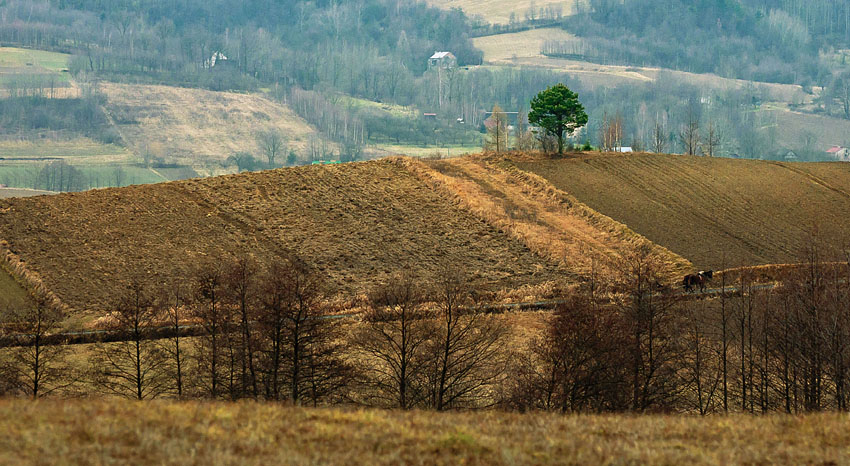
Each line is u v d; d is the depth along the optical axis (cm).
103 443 3322
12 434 3316
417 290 11194
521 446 3684
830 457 3716
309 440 3650
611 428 4231
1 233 12450
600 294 10425
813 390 7838
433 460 3453
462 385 8025
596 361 7575
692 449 3775
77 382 8031
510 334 9300
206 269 11375
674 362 8019
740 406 8456
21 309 10319
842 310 7988
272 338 7569
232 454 3341
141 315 9288
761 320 8681
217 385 8006
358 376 7612
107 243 12625
